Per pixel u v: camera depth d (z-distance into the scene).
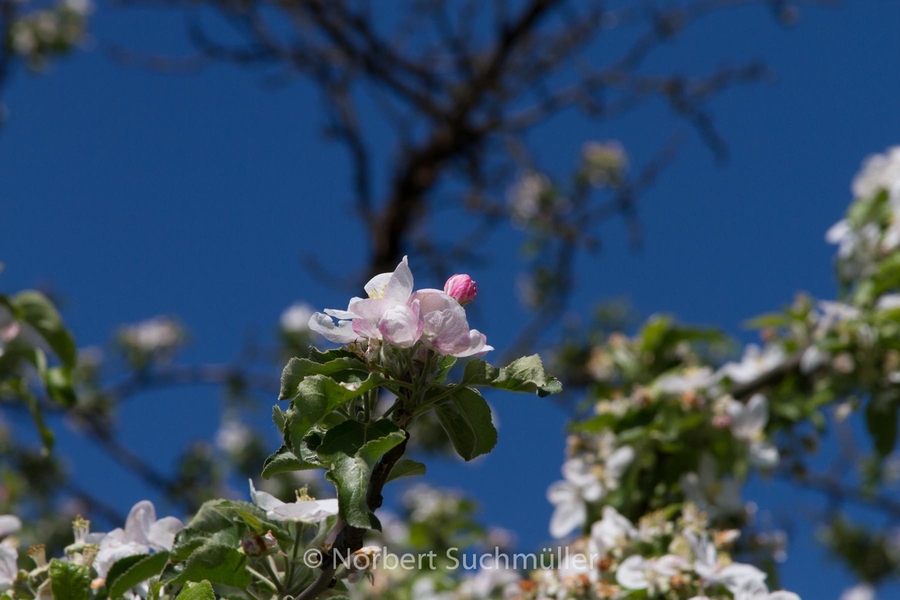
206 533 1.07
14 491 2.49
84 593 1.07
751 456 1.42
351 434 1.03
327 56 3.38
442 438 3.10
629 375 1.68
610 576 1.28
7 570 1.10
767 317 1.69
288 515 1.06
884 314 1.59
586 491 1.44
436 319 1.04
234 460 3.43
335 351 1.06
